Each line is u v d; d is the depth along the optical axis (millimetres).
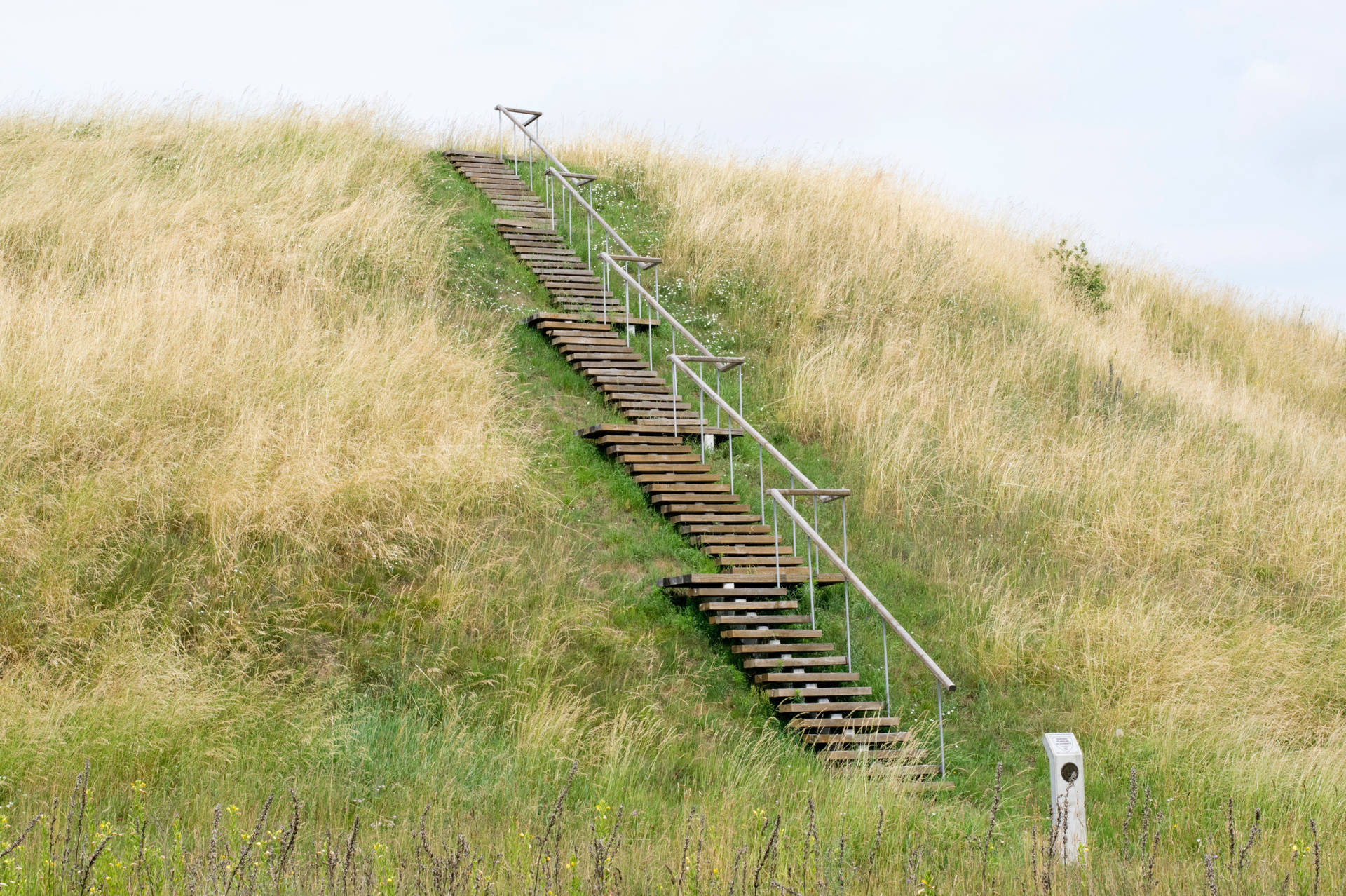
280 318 14688
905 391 16484
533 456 13859
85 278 15008
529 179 22109
